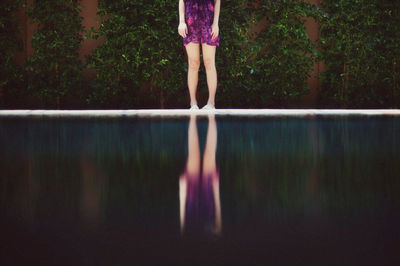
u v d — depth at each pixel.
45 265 0.26
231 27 4.27
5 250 0.28
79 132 1.50
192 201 0.43
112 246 0.29
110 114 3.10
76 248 0.28
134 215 0.37
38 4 4.25
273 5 4.31
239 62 4.34
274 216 0.36
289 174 0.60
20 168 0.67
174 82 4.37
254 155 0.85
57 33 4.30
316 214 0.37
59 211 0.39
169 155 0.85
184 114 3.07
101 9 4.25
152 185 0.52
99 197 0.45
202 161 0.75
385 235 0.31
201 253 0.28
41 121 2.23
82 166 0.70
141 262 0.26
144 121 2.20
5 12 4.27
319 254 0.27
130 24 4.29
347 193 0.47
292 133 1.44
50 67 4.33
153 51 4.29
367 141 1.15
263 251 0.28
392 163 0.72
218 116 2.75
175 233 0.32
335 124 1.95
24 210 0.39
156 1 4.20
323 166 0.69
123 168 0.67
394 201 0.43
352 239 0.30
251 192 0.47
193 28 3.59
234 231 0.32
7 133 1.47
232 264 0.26
